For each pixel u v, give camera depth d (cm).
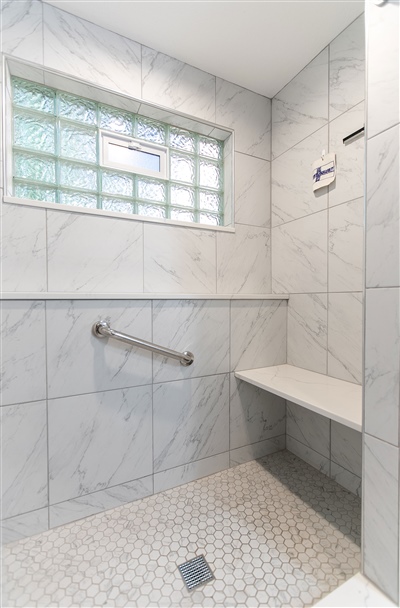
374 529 67
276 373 127
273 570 79
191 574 78
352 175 109
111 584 76
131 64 117
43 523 93
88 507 100
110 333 97
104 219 110
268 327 137
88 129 120
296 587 74
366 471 69
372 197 67
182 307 116
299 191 133
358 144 107
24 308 90
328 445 121
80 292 105
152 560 83
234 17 107
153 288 120
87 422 99
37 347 92
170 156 136
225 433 127
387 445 64
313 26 110
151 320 110
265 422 138
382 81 64
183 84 128
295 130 135
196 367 119
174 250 125
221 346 125
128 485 106
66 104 116
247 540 89
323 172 120
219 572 79
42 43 102
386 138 63
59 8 104
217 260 135
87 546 87
